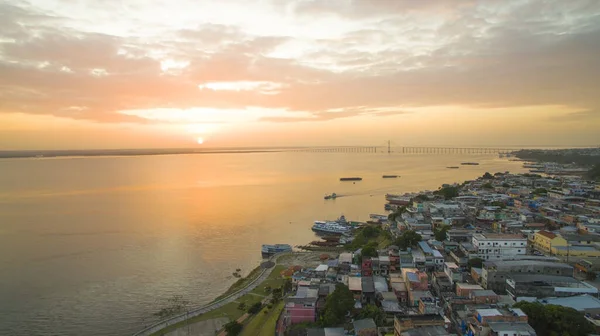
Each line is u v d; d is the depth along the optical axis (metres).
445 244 139.88
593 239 137.75
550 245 131.62
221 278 140.38
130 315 112.31
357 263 133.88
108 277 139.50
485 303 90.25
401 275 115.25
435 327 77.00
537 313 79.56
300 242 188.88
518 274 102.00
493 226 172.12
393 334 81.75
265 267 147.38
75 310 115.12
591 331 76.81
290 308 96.00
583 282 100.69
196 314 110.19
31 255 162.50
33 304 118.62
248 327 100.00
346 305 93.81
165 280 137.75
